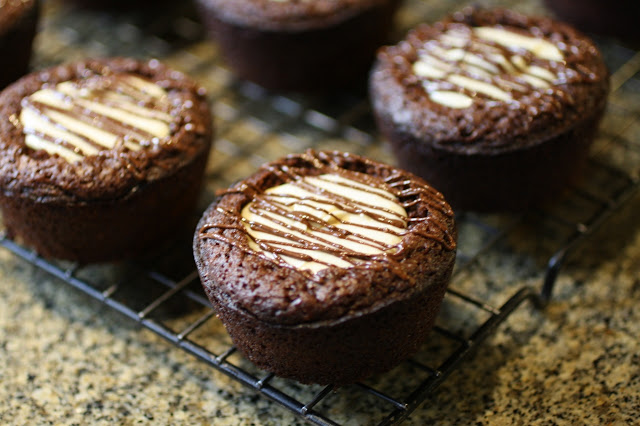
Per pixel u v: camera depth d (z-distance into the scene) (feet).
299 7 1.57
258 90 1.69
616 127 1.57
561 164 1.39
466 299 1.32
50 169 1.32
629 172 1.50
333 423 1.20
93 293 1.34
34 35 1.62
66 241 1.36
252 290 1.19
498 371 1.30
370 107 1.64
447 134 1.36
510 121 1.35
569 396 1.27
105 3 1.81
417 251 1.21
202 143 1.38
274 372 1.24
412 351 1.25
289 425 1.26
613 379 1.28
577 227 1.38
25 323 1.37
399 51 1.48
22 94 1.42
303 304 1.17
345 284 1.18
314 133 1.61
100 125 1.37
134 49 1.77
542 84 1.39
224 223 1.24
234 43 1.61
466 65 1.43
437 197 1.26
